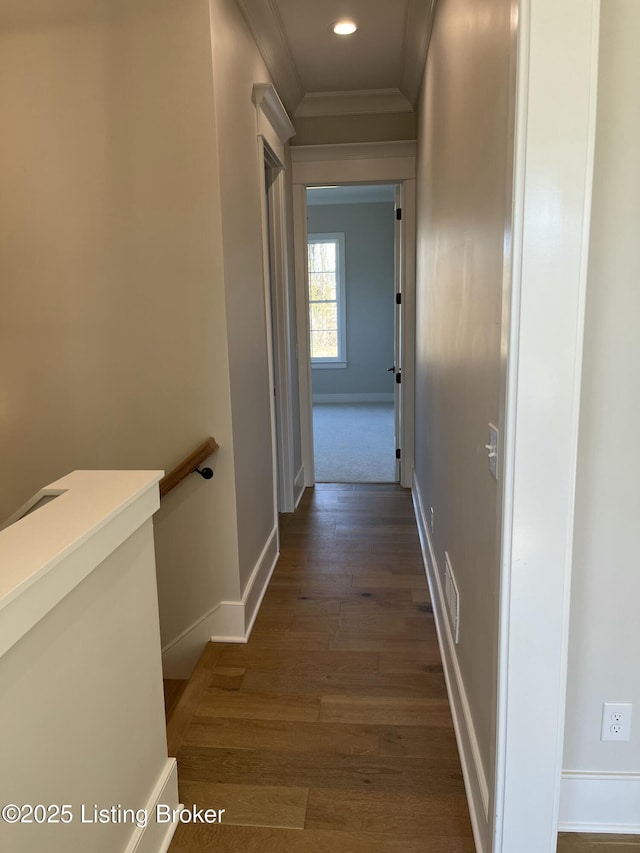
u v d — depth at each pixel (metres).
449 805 1.69
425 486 3.41
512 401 1.17
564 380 1.15
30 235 2.33
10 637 0.93
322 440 6.52
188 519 2.47
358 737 1.96
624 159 1.30
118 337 2.37
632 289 1.35
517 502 1.20
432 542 2.93
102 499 1.33
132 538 1.41
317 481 4.95
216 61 2.18
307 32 3.09
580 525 1.47
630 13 1.25
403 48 3.32
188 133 2.19
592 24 1.03
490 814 1.40
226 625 2.53
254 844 1.58
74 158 2.26
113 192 2.26
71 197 2.29
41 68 2.21
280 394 4.02
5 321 2.41
